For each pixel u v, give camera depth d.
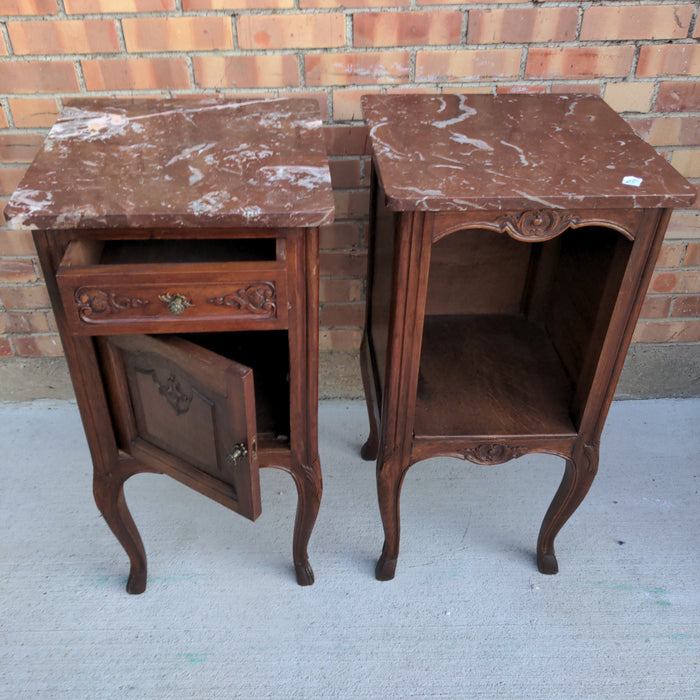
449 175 1.13
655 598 1.59
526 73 1.59
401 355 1.26
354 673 1.45
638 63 1.57
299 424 1.31
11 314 1.88
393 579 1.63
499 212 1.11
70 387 2.05
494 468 1.92
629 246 1.15
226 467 1.24
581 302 1.40
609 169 1.16
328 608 1.57
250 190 1.12
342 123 1.64
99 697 1.40
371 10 1.49
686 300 1.92
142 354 1.19
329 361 2.02
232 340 1.55
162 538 1.71
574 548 1.70
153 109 1.42
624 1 1.49
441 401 1.46
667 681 1.44
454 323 1.72
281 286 1.08
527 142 1.27
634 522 1.77
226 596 1.59
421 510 1.80
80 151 1.24
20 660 1.46
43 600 1.57
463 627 1.53
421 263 1.16
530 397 1.47
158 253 1.29
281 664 1.46
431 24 1.51
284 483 1.88
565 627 1.53
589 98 1.49
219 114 1.41
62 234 1.11
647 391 2.13
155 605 1.57
